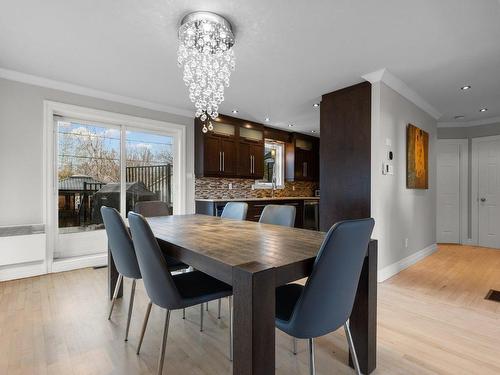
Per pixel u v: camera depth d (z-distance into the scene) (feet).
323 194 11.55
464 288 9.28
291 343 6.04
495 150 16.16
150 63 9.07
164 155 14.33
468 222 16.99
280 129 18.80
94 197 12.30
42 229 10.28
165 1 6.05
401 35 7.31
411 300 8.29
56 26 7.00
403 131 11.43
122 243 5.88
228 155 15.47
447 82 10.59
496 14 6.38
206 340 6.12
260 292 3.34
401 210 11.29
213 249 4.49
